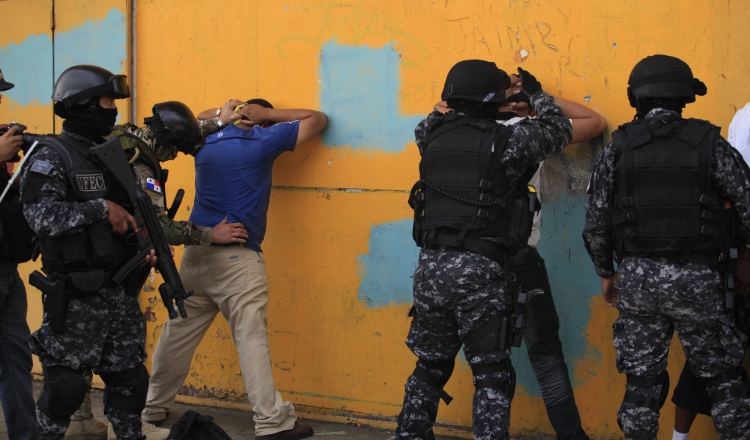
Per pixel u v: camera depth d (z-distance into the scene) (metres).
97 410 4.40
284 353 4.27
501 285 3.02
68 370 2.98
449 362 3.27
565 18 3.58
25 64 4.98
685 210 2.86
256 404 3.75
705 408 3.16
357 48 4.02
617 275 3.09
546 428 3.69
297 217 4.20
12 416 3.27
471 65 3.12
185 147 3.37
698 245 2.86
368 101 4.00
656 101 3.00
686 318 2.87
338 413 4.14
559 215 3.63
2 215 3.14
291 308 4.24
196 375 4.49
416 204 3.18
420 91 3.88
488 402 2.95
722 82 3.33
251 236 3.86
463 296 2.98
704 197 2.85
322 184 4.13
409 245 3.93
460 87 3.09
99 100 3.02
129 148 3.10
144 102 4.61
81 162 2.95
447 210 3.03
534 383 3.71
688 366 3.21
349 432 3.98
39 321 4.97
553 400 3.43
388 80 3.95
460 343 3.24
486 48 3.74
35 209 2.84
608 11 3.50
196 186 3.95
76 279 2.93
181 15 4.47
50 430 2.98
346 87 4.06
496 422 2.92
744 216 2.87
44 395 2.97
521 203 3.03
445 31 3.81
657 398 2.93
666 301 2.88
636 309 2.98
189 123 3.33
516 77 3.52
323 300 4.16
